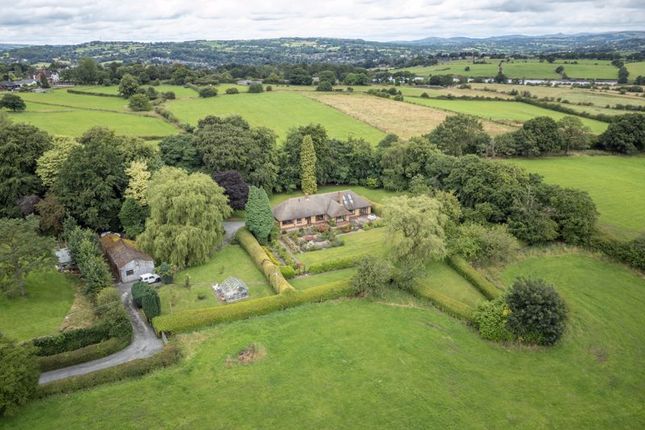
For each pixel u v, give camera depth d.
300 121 140.12
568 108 148.75
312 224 84.06
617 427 39.62
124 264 62.28
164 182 67.69
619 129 114.56
